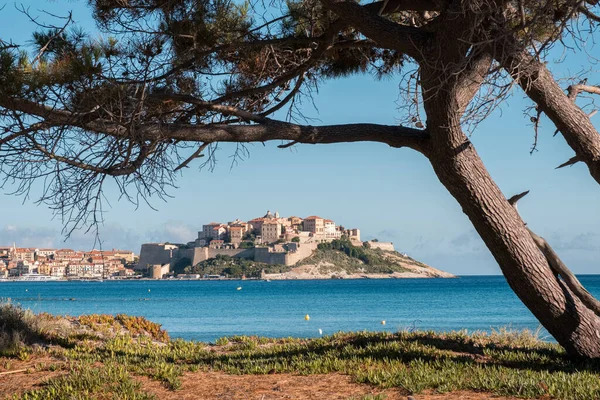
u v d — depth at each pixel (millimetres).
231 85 9695
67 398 7121
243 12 8938
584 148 8461
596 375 7688
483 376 7598
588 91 8836
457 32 7547
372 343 10461
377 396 6820
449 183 8633
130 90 7875
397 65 10555
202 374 8781
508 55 7348
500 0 7215
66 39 7520
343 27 8953
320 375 8406
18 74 6977
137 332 15125
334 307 59125
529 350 9883
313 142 8938
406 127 9016
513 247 8617
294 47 9805
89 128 7895
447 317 43375
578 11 7254
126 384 7609
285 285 158875
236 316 46062
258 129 8719
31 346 11242
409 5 8430
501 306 58875
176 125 8375
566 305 8727
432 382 7504
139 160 8320
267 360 9625
